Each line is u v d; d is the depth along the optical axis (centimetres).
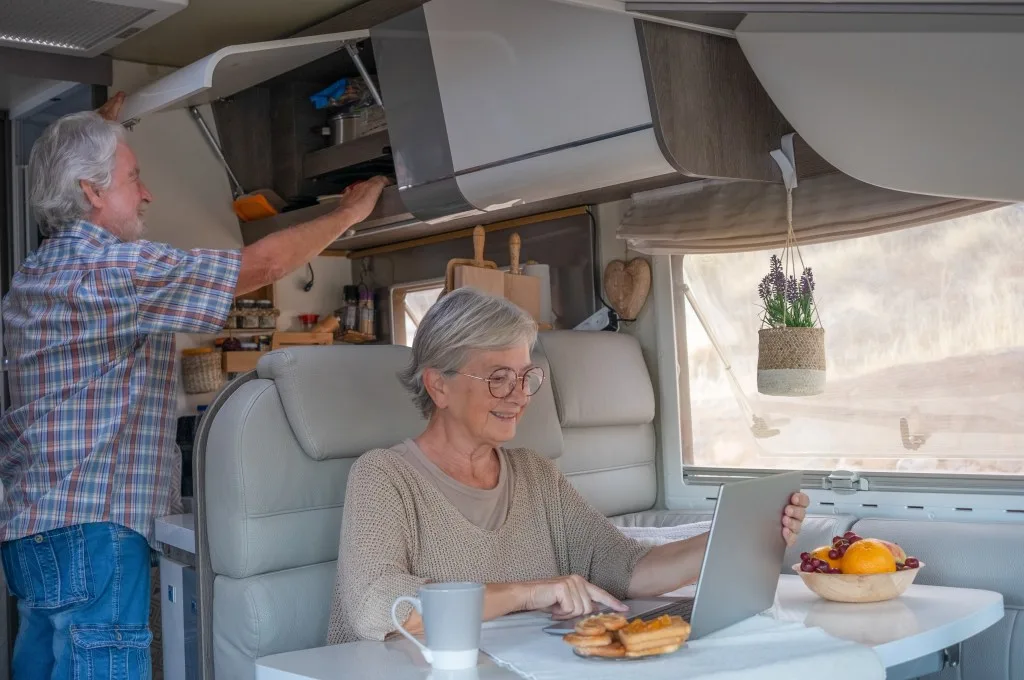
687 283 314
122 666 202
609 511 302
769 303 263
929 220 255
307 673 138
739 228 288
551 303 344
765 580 168
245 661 202
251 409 206
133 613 204
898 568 185
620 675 128
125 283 194
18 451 204
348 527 177
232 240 377
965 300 255
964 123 195
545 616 168
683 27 213
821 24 194
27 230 330
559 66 220
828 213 271
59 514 198
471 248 366
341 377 216
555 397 284
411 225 318
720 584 152
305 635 208
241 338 371
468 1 231
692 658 137
